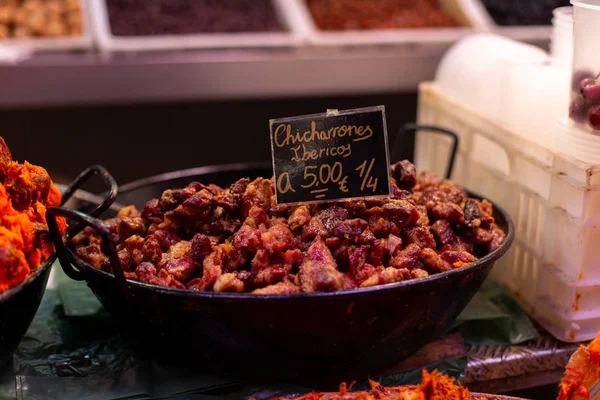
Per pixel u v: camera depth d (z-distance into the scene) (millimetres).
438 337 865
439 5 2129
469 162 1062
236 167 994
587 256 849
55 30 1768
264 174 994
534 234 917
